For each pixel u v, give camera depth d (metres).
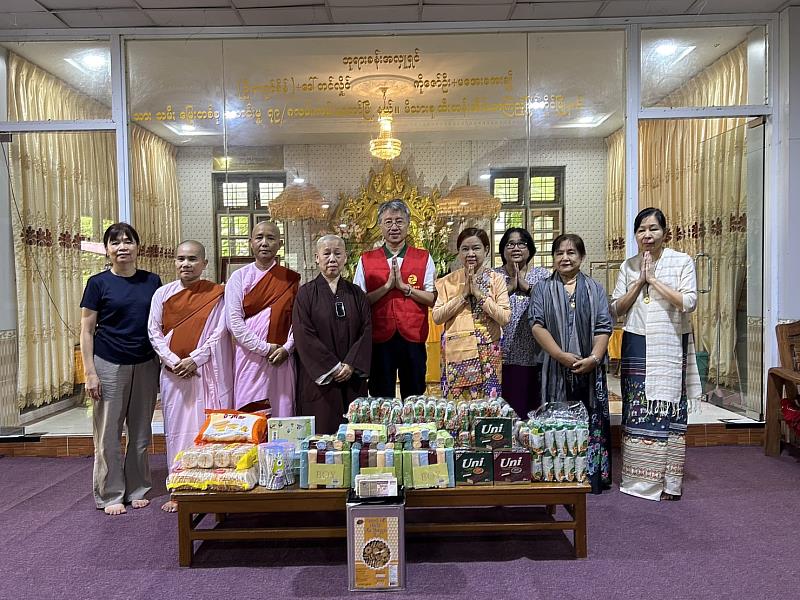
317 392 3.01
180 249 3.18
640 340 3.28
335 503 2.45
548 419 2.72
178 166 4.38
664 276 3.25
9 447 4.25
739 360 4.50
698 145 4.39
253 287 3.17
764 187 4.41
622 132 4.32
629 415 3.30
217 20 4.19
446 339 3.31
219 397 3.14
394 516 2.24
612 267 4.35
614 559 2.48
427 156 4.30
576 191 4.33
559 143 4.31
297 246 4.33
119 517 3.05
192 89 4.35
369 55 4.29
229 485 2.45
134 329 3.19
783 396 4.04
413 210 4.30
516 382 3.40
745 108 4.30
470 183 4.30
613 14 4.18
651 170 4.37
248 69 4.32
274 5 3.97
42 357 4.59
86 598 2.24
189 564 2.48
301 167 4.32
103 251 4.48
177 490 2.48
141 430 3.27
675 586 2.25
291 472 2.55
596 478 3.29
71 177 4.46
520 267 3.62
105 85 4.36
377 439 2.48
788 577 2.31
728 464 3.79
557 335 3.22
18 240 4.51
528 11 4.11
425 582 2.31
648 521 2.88
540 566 2.43
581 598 2.18
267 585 2.32
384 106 4.30
